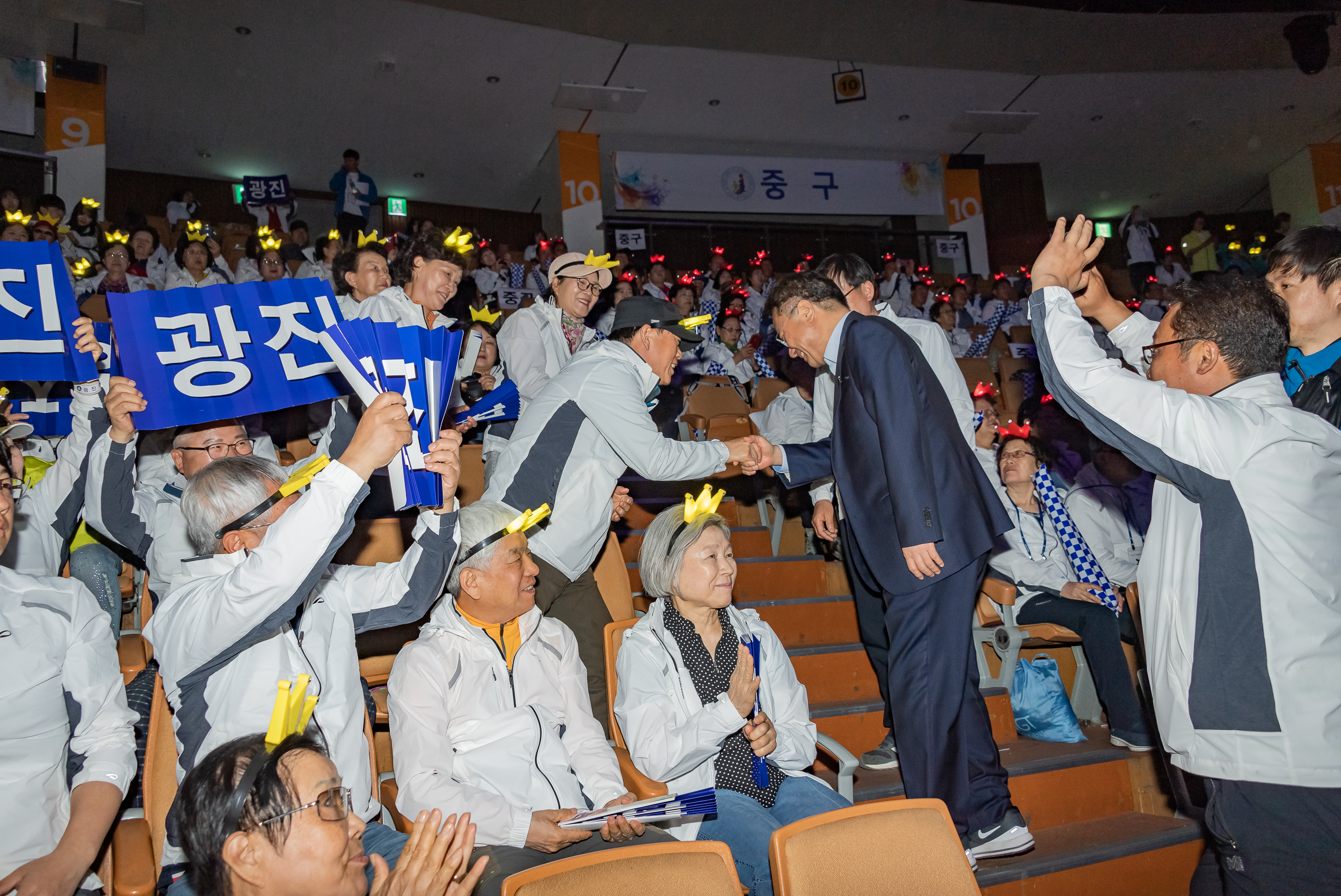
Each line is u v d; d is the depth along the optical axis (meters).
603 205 11.19
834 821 1.61
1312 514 1.63
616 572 2.91
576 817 1.75
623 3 7.97
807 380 4.66
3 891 1.47
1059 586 3.38
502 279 9.06
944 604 2.24
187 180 10.94
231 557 1.68
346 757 1.77
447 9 8.13
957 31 8.70
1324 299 2.03
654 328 2.66
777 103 10.37
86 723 1.74
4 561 2.28
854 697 3.29
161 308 2.51
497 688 2.03
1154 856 2.62
